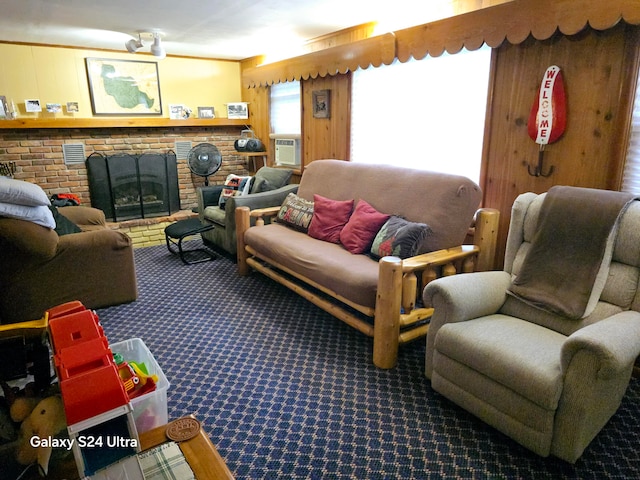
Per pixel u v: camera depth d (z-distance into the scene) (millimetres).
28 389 1490
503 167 2777
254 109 5676
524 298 2125
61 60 4723
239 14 3430
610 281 1960
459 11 2957
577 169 2416
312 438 1894
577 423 1590
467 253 2574
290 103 4941
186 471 1168
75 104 4828
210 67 5668
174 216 5250
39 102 4660
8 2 3045
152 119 5184
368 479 1680
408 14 3332
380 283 2295
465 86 3004
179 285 3686
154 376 1601
